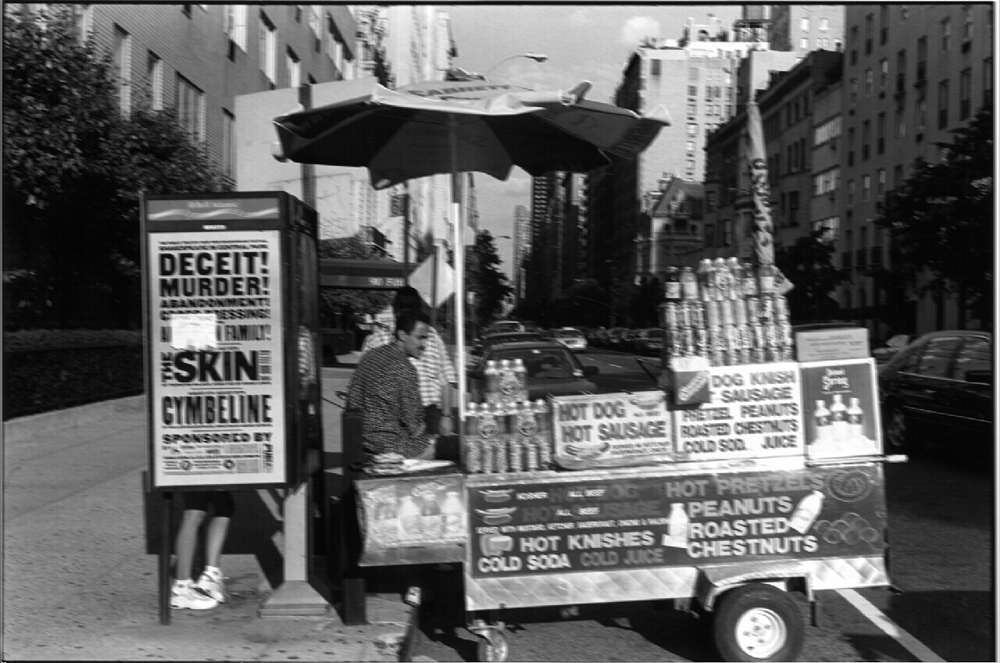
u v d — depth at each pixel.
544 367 13.02
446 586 6.45
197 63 24.33
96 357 15.07
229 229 5.39
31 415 12.83
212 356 5.40
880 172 52.75
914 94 47.81
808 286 50.44
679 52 114.06
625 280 111.44
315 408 6.39
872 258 52.75
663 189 111.38
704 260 5.32
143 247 5.39
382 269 26.94
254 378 5.41
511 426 5.12
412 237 51.25
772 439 5.13
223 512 5.85
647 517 5.10
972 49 41.25
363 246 33.44
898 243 29.81
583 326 122.19
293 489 5.70
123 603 5.77
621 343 61.41
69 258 16.56
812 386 5.13
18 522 7.88
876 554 5.12
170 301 5.41
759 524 5.12
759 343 5.18
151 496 8.95
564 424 5.10
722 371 5.11
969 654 5.38
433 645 5.62
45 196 13.40
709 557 5.11
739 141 80.25
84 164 13.77
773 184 73.19
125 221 15.66
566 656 5.41
